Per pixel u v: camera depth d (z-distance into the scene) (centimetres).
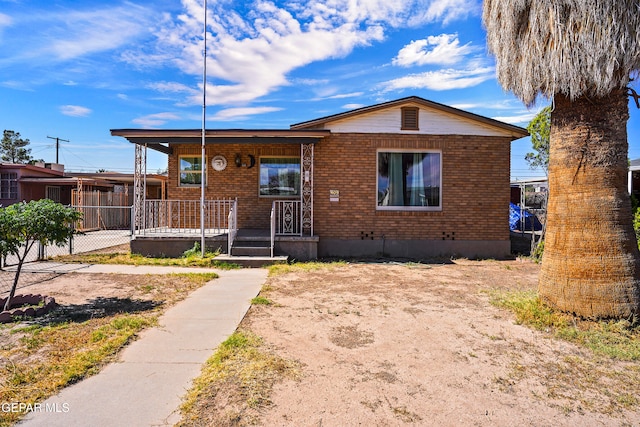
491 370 351
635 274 463
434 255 1034
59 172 2358
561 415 281
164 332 442
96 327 453
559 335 429
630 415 281
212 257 891
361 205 1027
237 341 404
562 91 476
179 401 294
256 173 1131
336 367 353
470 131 1044
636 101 491
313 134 975
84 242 1344
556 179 506
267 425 264
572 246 482
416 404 293
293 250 955
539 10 469
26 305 543
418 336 433
